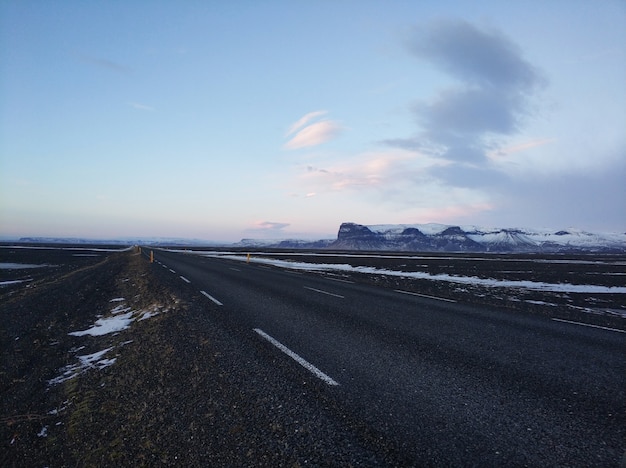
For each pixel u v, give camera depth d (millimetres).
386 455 2980
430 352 5852
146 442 3371
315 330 7297
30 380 5469
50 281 19531
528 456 2943
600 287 19859
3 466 3295
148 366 5441
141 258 39375
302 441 3221
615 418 3627
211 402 4086
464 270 30500
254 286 14727
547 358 5637
